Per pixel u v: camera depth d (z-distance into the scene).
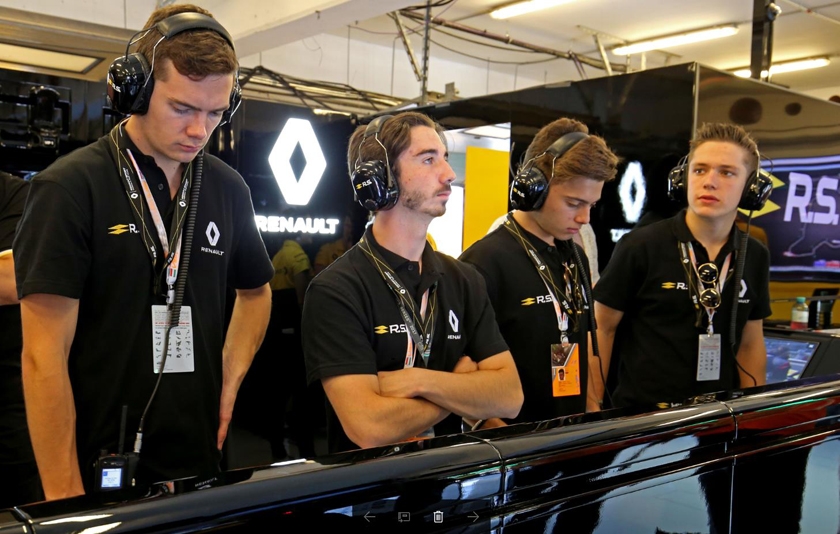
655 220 2.64
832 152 3.27
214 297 1.41
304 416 3.11
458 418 1.59
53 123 2.61
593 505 0.76
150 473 1.29
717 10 6.82
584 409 1.78
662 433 0.82
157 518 0.50
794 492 1.00
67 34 3.20
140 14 5.60
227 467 2.88
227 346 1.57
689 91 2.52
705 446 0.87
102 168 1.26
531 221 1.75
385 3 4.06
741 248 1.94
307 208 3.12
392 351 1.37
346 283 1.35
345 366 1.28
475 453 0.67
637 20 7.21
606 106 2.83
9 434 1.90
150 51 1.18
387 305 1.38
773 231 2.96
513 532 0.70
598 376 2.01
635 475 0.79
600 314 2.03
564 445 0.73
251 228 1.55
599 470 0.76
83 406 1.26
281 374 3.05
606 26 7.46
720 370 1.95
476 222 3.83
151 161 1.30
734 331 1.96
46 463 1.17
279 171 3.03
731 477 0.91
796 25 7.10
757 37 3.61
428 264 1.45
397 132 1.35
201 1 5.19
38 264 1.17
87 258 1.23
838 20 6.94
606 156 1.62
